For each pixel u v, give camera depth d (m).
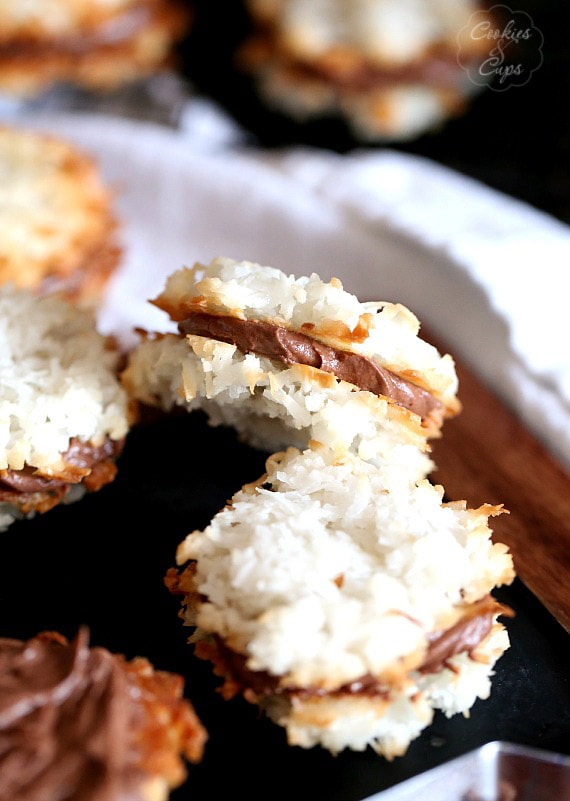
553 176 0.37
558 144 0.38
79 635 0.17
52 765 0.15
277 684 0.17
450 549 0.18
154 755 0.16
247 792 0.17
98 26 0.37
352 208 0.31
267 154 0.36
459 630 0.18
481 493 0.23
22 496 0.21
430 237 0.29
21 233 0.27
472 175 0.38
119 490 0.22
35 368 0.21
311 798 0.17
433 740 0.18
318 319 0.20
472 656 0.18
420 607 0.18
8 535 0.21
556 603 0.20
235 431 0.23
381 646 0.17
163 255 0.33
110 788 0.15
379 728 0.18
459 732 0.18
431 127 0.40
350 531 0.19
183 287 0.21
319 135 0.41
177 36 0.41
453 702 0.18
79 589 0.20
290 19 0.39
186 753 0.16
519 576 0.21
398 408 0.20
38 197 0.28
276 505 0.19
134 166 0.34
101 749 0.15
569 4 0.37
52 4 0.36
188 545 0.18
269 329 0.20
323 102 0.40
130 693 0.16
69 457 0.21
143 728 0.16
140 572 0.20
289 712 0.18
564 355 0.26
